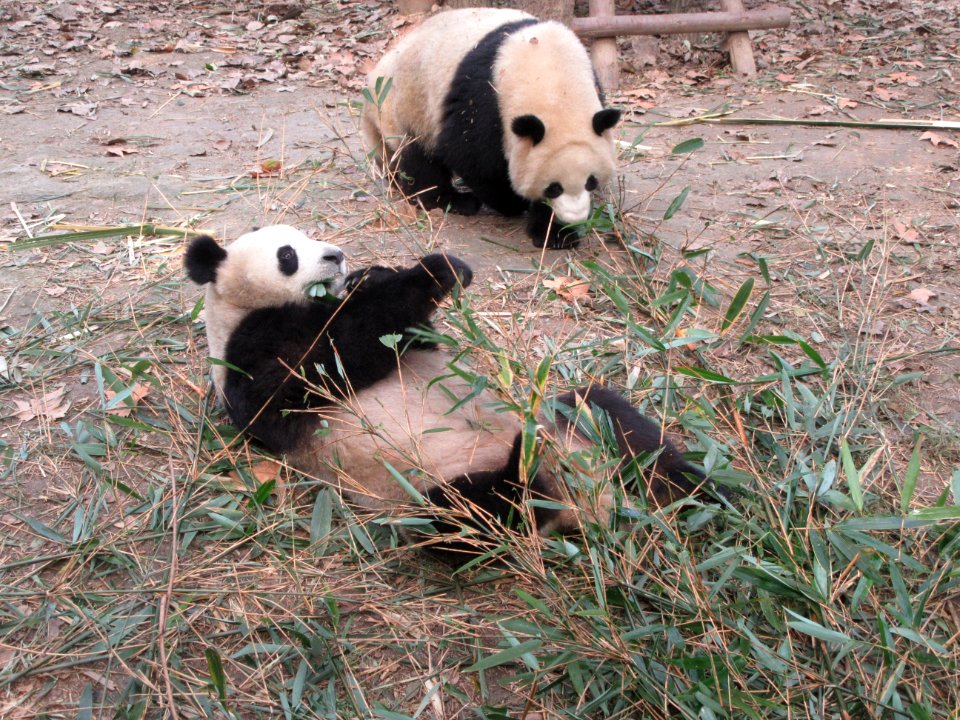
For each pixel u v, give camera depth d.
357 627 2.06
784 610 1.93
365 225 3.40
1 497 2.32
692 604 1.94
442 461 2.22
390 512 2.20
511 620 2.04
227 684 1.95
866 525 1.92
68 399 2.60
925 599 1.89
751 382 2.44
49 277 3.08
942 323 2.87
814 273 3.08
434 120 3.43
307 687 1.94
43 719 1.90
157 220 3.42
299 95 4.70
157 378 2.56
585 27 4.77
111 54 5.09
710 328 2.85
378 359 2.34
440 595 2.12
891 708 1.77
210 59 5.12
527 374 2.31
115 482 2.31
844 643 1.82
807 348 2.37
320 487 2.35
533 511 2.13
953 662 1.92
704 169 3.80
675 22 4.80
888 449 2.38
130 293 3.01
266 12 5.79
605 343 2.71
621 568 2.02
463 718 1.91
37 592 2.10
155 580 2.13
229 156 3.99
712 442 2.20
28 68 4.84
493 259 3.23
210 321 2.44
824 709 1.84
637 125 4.26
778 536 2.09
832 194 3.57
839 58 5.02
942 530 2.15
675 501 2.20
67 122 4.30
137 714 1.89
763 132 4.16
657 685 1.82
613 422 2.27
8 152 3.99
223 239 3.29
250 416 2.31
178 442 2.46
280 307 2.36
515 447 2.13
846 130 4.16
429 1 5.55
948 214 3.42
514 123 3.10
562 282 3.04
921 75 4.77
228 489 2.33
